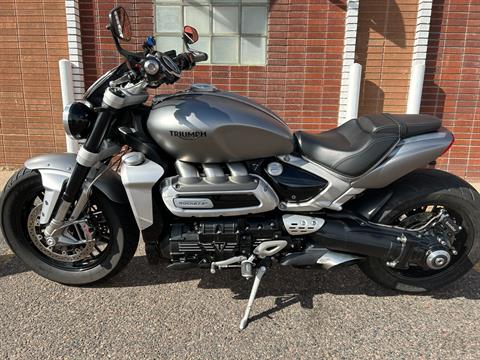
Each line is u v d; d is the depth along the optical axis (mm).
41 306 2504
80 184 2393
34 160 2596
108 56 5312
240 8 5148
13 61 5422
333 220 2430
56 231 2514
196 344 2188
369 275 2645
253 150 2305
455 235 2596
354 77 4953
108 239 2689
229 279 2836
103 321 2369
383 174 2340
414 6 5125
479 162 5426
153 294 2648
